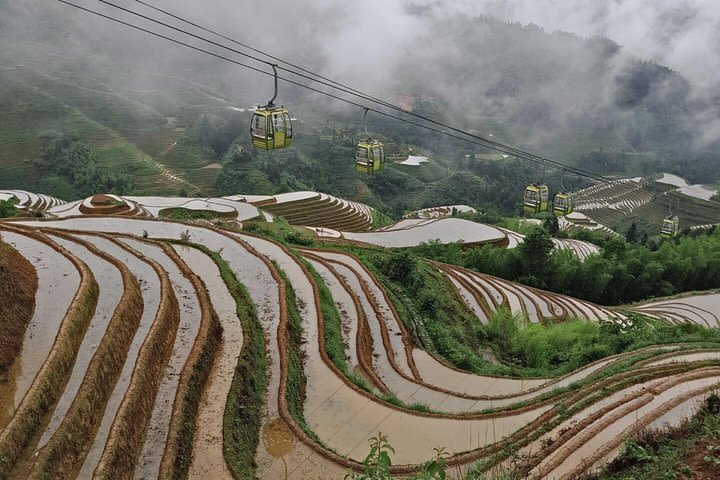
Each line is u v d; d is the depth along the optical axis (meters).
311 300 22.66
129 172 124.06
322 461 12.88
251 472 12.24
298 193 83.38
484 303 33.69
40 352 13.05
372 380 18.28
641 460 9.65
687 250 54.53
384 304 25.95
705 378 14.26
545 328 29.72
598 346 23.17
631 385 14.73
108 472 10.14
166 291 17.66
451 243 50.00
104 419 11.81
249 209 60.16
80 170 114.94
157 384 13.89
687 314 42.88
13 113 140.62
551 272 47.06
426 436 14.39
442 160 192.50
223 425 12.99
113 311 15.41
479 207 136.12
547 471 10.21
